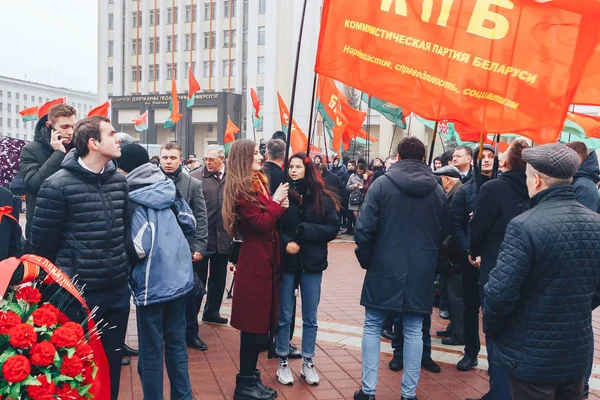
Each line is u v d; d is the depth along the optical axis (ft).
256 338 13.84
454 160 22.94
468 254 16.19
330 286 28.86
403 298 13.58
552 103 11.76
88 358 8.95
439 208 14.11
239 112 170.09
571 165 9.48
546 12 11.76
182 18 178.60
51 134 14.07
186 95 169.68
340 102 34.86
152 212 12.44
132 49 188.85
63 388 8.38
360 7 13.12
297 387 15.19
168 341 12.84
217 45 174.81
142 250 12.07
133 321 21.49
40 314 8.66
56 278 9.41
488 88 12.18
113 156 11.62
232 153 13.79
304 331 15.62
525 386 9.53
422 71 12.64
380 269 13.79
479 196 14.28
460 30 12.32
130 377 15.74
